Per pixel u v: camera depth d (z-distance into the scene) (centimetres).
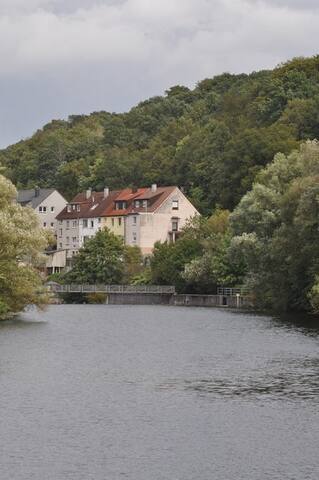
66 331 7269
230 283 12962
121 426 3170
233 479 2552
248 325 7844
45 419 3275
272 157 16238
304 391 3853
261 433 3064
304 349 5581
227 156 17075
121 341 6300
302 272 8919
